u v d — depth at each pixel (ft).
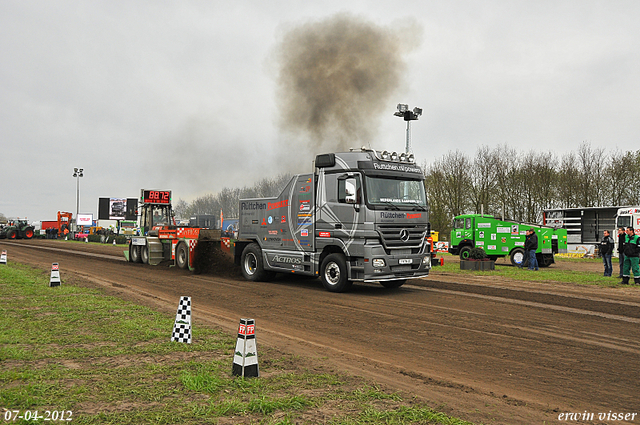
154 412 14.32
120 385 16.76
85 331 25.09
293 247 46.47
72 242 159.43
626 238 50.52
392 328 28.25
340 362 20.95
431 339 25.58
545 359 21.85
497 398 16.80
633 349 23.66
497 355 22.49
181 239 61.67
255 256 50.72
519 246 74.33
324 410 14.94
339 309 34.42
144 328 25.88
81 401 15.19
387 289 45.21
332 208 42.24
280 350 22.65
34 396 15.51
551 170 140.05
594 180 134.00
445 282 51.29
